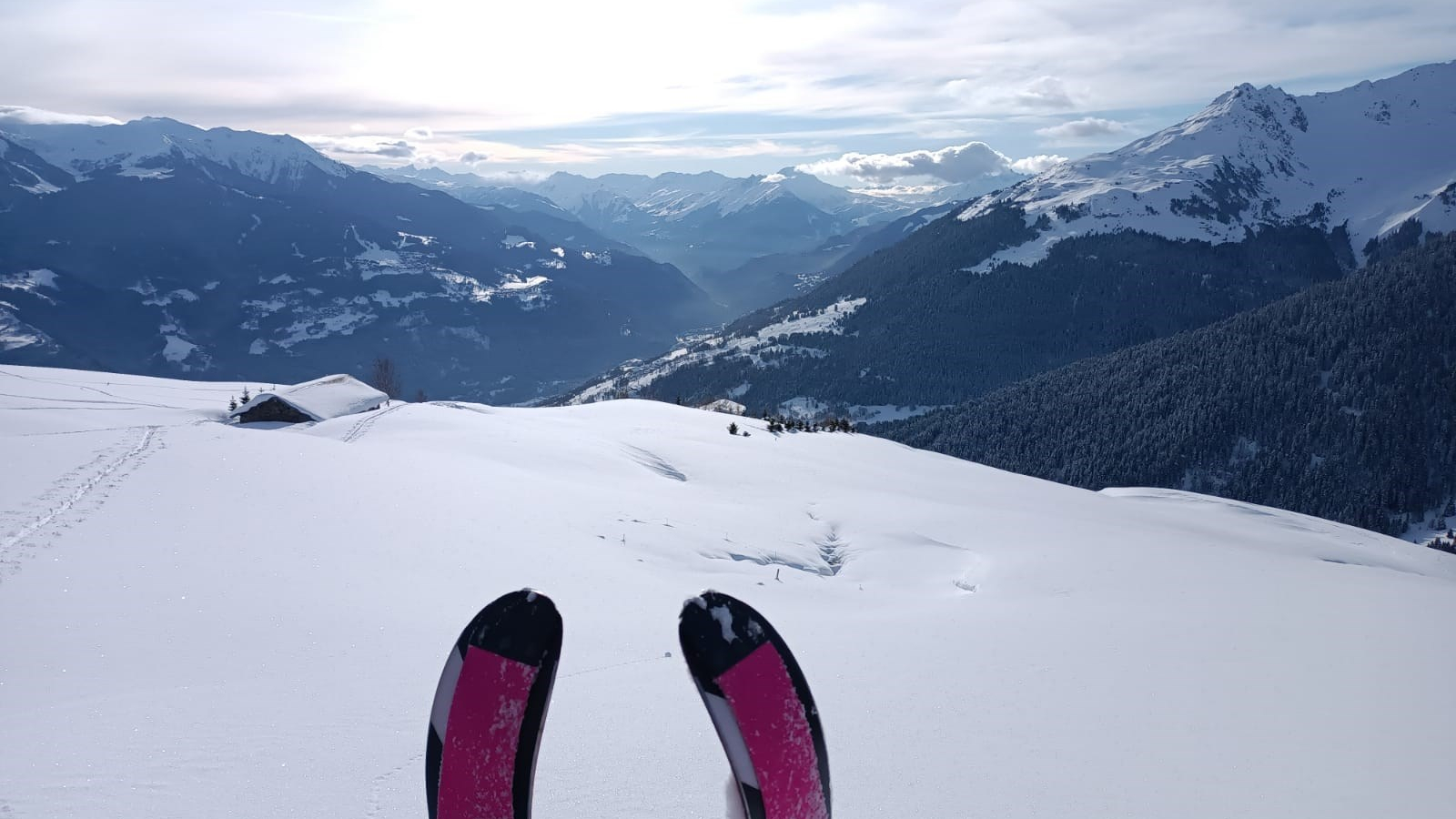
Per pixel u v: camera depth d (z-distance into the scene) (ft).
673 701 18.11
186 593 31.60
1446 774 14.38
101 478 48.24
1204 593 45.09
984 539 70.74
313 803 10.92
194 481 50.24
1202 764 14.73
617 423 133.59
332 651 26.53
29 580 31.24
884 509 81.71
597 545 54.03
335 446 68.80
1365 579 54.13
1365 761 15.14
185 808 10.52
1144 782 13.64
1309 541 100.63
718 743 14.23
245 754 12.94
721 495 87.40
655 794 11.51
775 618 36.63
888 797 12.32
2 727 14.46
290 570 37.11
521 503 60.80
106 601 29.76
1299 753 15.46
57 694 20.56
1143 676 22.00
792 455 116.78
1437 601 40.37
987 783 13.17
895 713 17.61
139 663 23.76
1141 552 63.10
